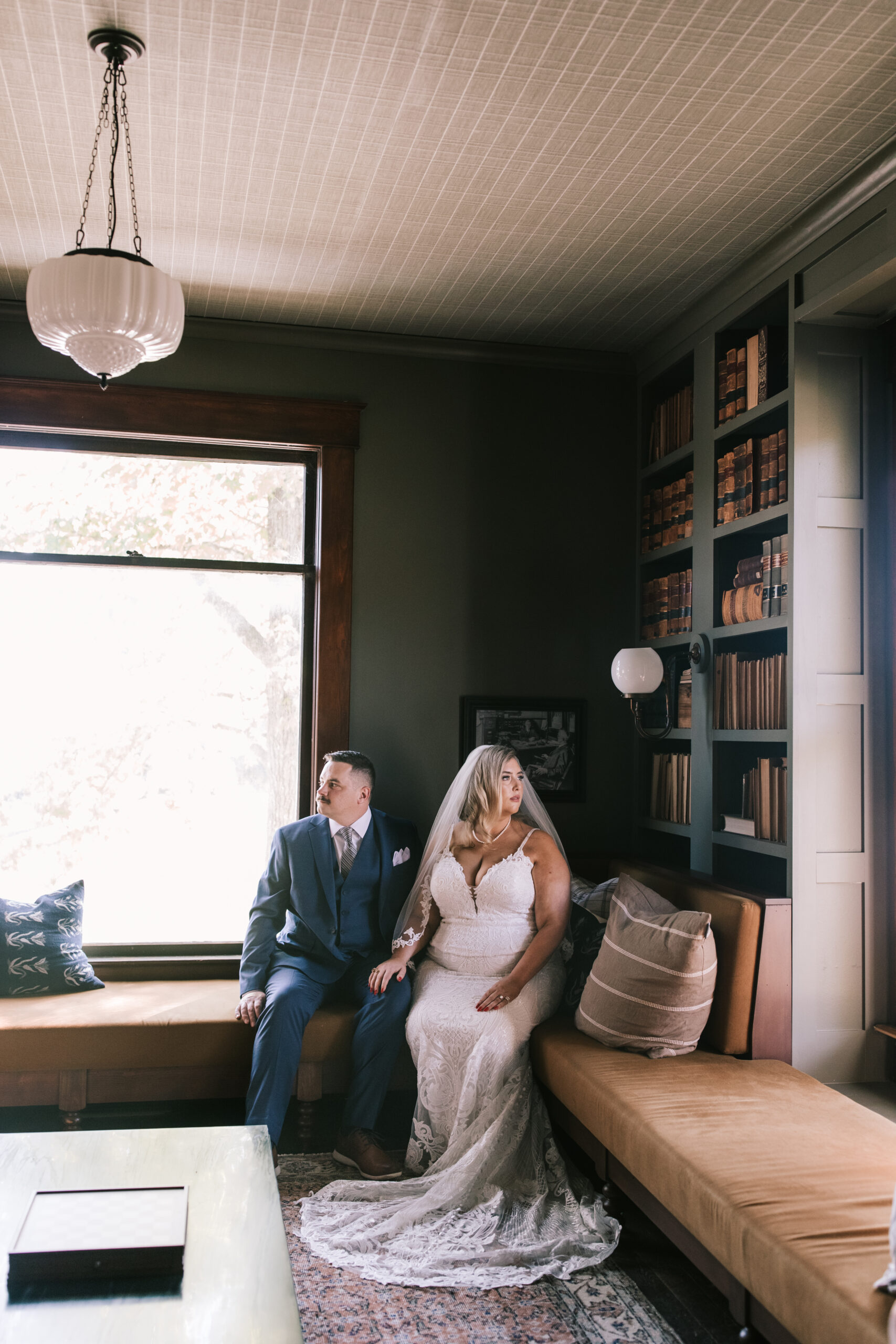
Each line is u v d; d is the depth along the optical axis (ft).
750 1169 6.56
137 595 12.26
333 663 12.42
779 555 9.87
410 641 12.67
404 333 12.65
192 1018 10.18
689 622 12.01
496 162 8.73
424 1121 9.50
